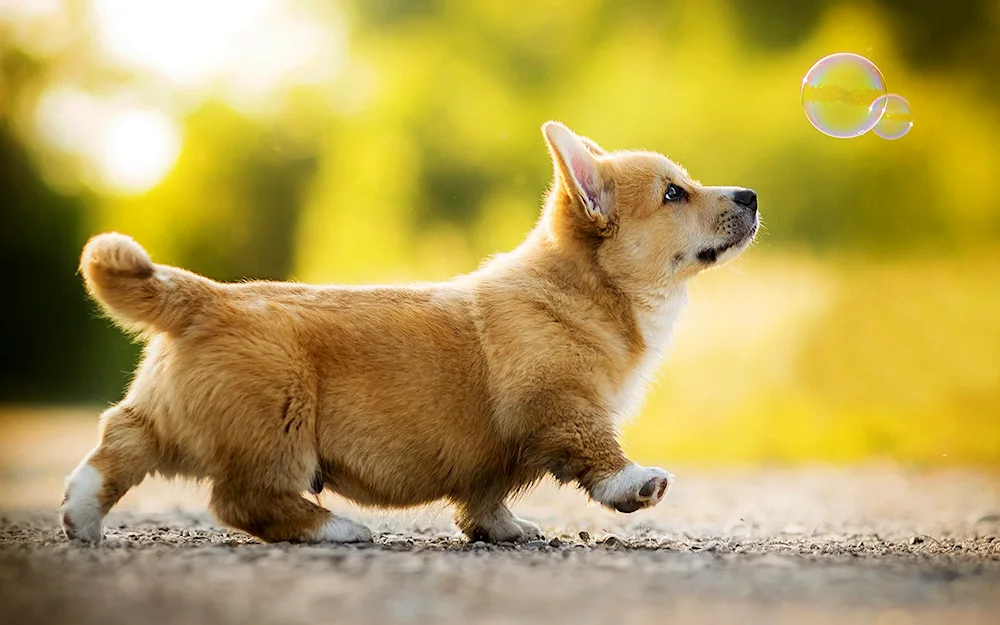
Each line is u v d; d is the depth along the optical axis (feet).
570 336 20.90
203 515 26.16
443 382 20.02
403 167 78.38
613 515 27.53
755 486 37.32
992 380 56.24
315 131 83.05
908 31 72.90
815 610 13.58
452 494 20.62
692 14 75.46
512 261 22.24
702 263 23.06
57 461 44.27
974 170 70.38
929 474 41.75
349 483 19.90
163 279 19.13
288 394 18.89
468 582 14.61
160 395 19.11
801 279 62.90
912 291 59.67
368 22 82.07
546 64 78.18
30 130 83.82
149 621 12.46
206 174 83.92
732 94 72.90
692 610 13.38
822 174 69.72
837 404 55.67
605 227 22.09
